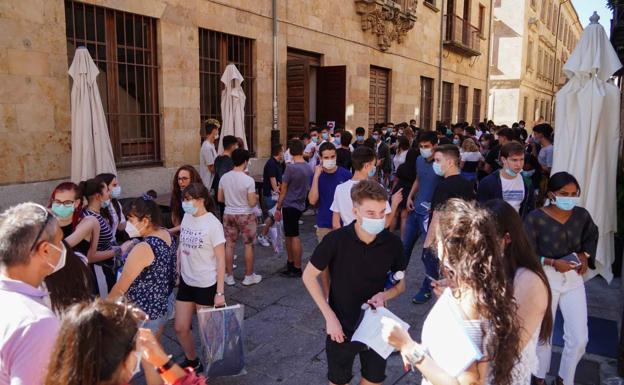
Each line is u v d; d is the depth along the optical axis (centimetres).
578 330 321
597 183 462
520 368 192
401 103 1727
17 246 178
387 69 1645
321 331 451
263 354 409
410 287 563
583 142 461
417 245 751
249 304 512
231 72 923
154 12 844
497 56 3027
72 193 370
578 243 321
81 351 132
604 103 461
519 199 445
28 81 680
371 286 270
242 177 548
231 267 564
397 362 392
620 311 489
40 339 166
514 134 768
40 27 687
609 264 481
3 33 648
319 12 1271
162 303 327
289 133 1198
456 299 187
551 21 3800
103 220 386
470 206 193
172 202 485
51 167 721
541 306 196
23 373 162
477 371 176
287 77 1184
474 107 2519
